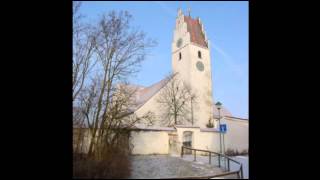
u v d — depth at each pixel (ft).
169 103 41.88
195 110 43.88
